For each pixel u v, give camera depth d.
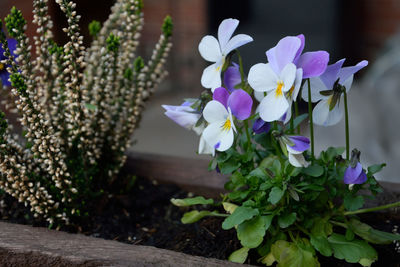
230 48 0.45
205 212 0.49
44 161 0.48
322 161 0.48
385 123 0.97
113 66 0.51
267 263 0.47
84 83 0.53
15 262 0.45
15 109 0.51
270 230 0.47
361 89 1.20
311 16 1.40
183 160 0.58
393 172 0.80
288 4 1.39
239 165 0.47
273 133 0.43
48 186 0.51
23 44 0.47
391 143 0.90
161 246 0.50
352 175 0.44
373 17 1.44
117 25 0.55
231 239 0.50
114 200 0.54
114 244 0.46
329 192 0.49
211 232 0.51
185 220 0.49
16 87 0.46
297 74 0.42
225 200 0.52
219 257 0.48
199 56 1.49
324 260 0.47
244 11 1.43
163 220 0.53
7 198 0.53
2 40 0.46
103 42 0.54
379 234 0.47
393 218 0.51
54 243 0.46
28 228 0.48
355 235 0.49
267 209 0.47
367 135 0.95
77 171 0.52
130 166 0.58
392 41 1.25
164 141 1.11
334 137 0.96
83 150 0.51
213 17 1.46
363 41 1.47
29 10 1.10
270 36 1.40
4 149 0.47
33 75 0.49
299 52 0.43
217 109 0.44
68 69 0.48
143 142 1.11
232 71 0.48
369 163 0.84
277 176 0.45
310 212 0.48
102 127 0.53
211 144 0.44
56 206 0.49
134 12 0.53
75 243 0.46
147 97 0.55
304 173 0.46
